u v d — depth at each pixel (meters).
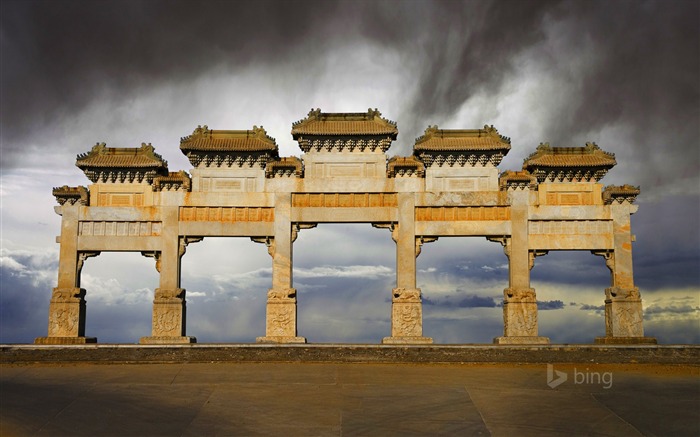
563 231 52.75
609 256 52.69
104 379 39.31
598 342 51.09
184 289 52.47
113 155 53.31
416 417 33.19
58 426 31.66
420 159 53.00
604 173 52.84
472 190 52.84
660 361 44.56
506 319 51.66
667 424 32.62
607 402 35.66
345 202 52.84
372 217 52.53
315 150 53.25
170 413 33.47
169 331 51.12
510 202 52.59
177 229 52.66
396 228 52.59
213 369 41.91
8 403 34.56
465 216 52.69
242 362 44.34
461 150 52.25
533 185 52.72
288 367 42.69
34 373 40.81
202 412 33.62
